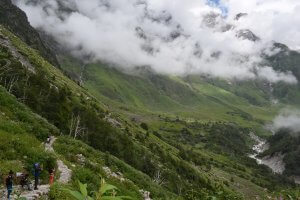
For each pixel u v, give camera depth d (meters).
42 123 48.59
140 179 55.12
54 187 24.78
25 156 29.88
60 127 126.75
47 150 34.62
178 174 175.25
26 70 163.62
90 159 45.69
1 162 26.98
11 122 37.91
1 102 43.47
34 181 26.78
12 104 45.62
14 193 22.28
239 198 17.97
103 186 6.30
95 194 6.26
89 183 31.70
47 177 28.62
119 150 144.25
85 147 51.47
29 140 35.25
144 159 155.62
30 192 23.39
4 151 29.31
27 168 28.06
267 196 16.00
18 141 31.91
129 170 55.66
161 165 167.50
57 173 30.84
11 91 122.19
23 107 47.56
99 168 41.53
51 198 23.69
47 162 31.22
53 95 153.00
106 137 146.12
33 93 134.75
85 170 34.31
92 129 146.88
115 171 49.12
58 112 137.88
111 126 176.00
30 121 43.69
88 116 155.62
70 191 5.98
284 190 15.39
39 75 171.88
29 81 149.38
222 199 17.17
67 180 30.16
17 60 174.00
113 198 6.04
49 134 44.09
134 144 170.62
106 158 53.53
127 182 42.75
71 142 49.00
